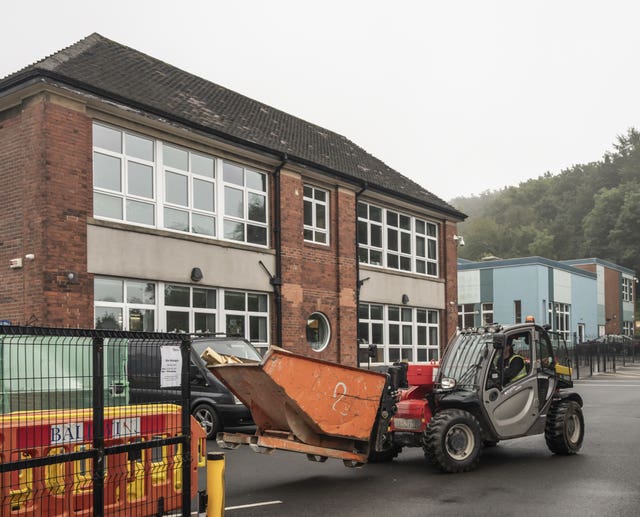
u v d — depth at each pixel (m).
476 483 8.81
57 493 5.64
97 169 14.94
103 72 16.97
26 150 14.02
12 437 5.35
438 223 27.34
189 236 16.70
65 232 13.90
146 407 6.35
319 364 8.73
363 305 23.02
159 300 15.98
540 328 10.94
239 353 13.60
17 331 4.96
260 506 7.70
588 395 22.30
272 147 19.45
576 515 7.12
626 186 80.56
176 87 19.56
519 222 103.50
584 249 81.19
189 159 17.16
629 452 11.06
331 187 21.73
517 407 10.33
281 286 19.25
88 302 14.20
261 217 19.16
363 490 8.52
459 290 44.25
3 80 14.08
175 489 6.55
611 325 54.75
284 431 9.07
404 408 10.05
